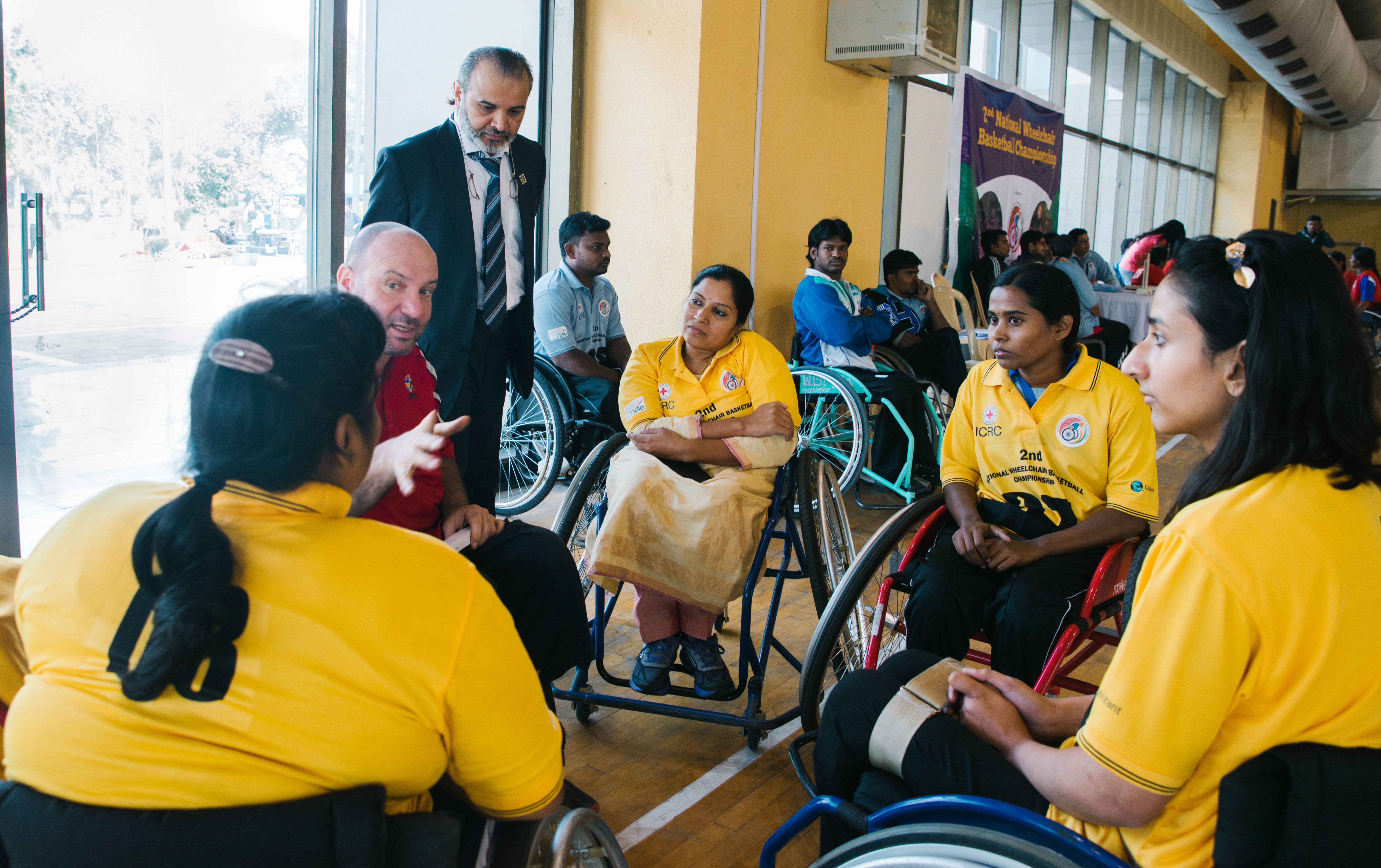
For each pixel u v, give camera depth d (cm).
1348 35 983
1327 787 81
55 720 78
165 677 74
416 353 180
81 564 82
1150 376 101
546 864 108
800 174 500
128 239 275
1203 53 1226
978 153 632
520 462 416
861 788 125
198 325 296
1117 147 1043
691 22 420
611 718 230
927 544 217
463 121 258
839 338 446
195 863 75
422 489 170
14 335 250
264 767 78
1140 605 90
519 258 274
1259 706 85
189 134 288
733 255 463
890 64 509
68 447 265
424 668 82
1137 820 89
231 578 77
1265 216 1490
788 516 228
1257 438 88
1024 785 110
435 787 103
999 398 207
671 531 210
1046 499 204
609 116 448
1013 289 198
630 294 455
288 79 315
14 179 246
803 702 197
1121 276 927
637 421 236
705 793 198
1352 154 1527
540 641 169
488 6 412
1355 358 86
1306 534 83
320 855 77
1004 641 188
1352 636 82
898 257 518
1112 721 90
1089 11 908
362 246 169
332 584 80
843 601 196
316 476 83
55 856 76
